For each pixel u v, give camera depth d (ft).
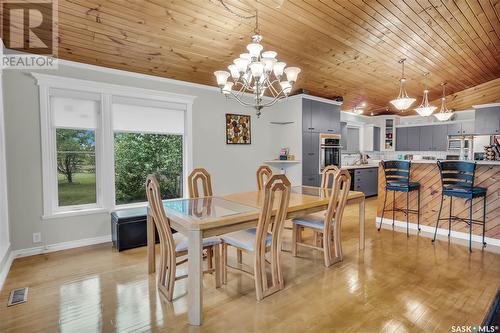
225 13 9.47
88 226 11.79
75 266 9.61
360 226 11.14
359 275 8.89
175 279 7.68
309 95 17.65
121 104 12.59
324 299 7.47
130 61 11.68
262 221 7.27
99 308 7.06
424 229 13.85
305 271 9.24
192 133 14.62
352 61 14.24
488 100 20.89
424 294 7.66
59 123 11.16
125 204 13.14
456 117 23.85
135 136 13.37
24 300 7.40
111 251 11.07
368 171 23.53
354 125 25.80
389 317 6.61
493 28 11.76
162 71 12.86
